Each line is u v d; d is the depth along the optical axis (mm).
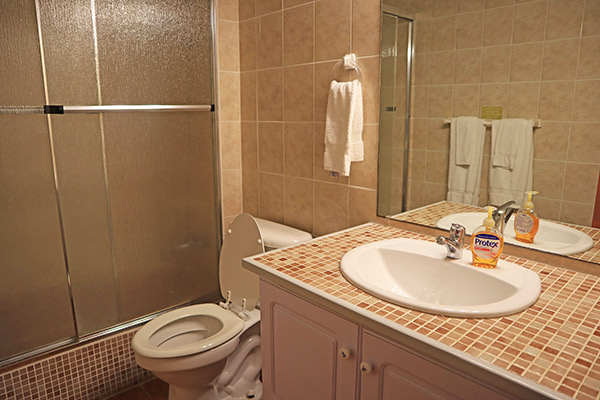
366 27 1673
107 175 1911
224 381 1830
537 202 1304
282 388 1368
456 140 1467
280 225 2133
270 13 2062
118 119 1910
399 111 1614
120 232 1991
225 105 2287
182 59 2086
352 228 1705
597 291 1108
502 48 1309
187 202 2217
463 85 1418
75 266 1870
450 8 1411
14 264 1707
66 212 1814
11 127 1640
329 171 1897
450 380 884
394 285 1370
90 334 1952
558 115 1221
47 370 1794
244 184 2428
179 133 2129
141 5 1918
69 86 1761
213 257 2375
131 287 2064
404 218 1676
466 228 1481
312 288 1140
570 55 1175
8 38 1595
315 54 1882
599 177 1172
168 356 1562
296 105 2018
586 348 848
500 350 842
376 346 1022
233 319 1815
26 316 1763
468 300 1214
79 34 1759
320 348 1187
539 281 1134
